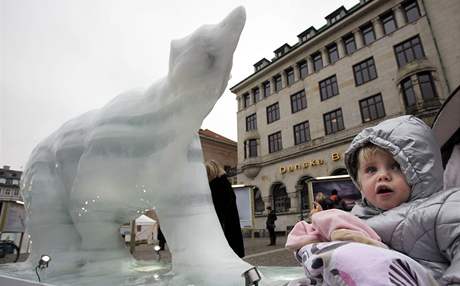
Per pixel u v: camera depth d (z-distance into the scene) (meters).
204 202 2.05
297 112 18.44
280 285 1.49
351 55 16.62
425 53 13.98
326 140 16.52
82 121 2.43
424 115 13.16
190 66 1.83
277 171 18.59
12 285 1.77
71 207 2.20
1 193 41.09
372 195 1.23
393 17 15.66
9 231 5.98
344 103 16.28
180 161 2.06
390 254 0.78
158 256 2.72
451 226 0.94
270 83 20.61
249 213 9.52
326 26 18.98
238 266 1.76
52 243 2.35
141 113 2.10
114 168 2.03
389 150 1.17
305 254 0.96
